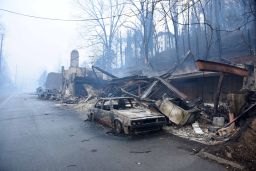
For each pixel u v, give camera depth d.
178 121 9.10
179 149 6.34
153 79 15.59
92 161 5.56
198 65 8.84
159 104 9.95
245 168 4.70
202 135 7.82
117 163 5.38
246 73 10.27
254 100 8.44
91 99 21.95
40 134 8.70
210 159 5.43
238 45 22.05
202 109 10.60
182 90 16.72
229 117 8.60
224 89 13.66
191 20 28.97
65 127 10.14
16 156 6.04
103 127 9.87
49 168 5.15
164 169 4.93
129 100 10.25
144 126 7.89
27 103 24.78
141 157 5.76
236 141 6.08
